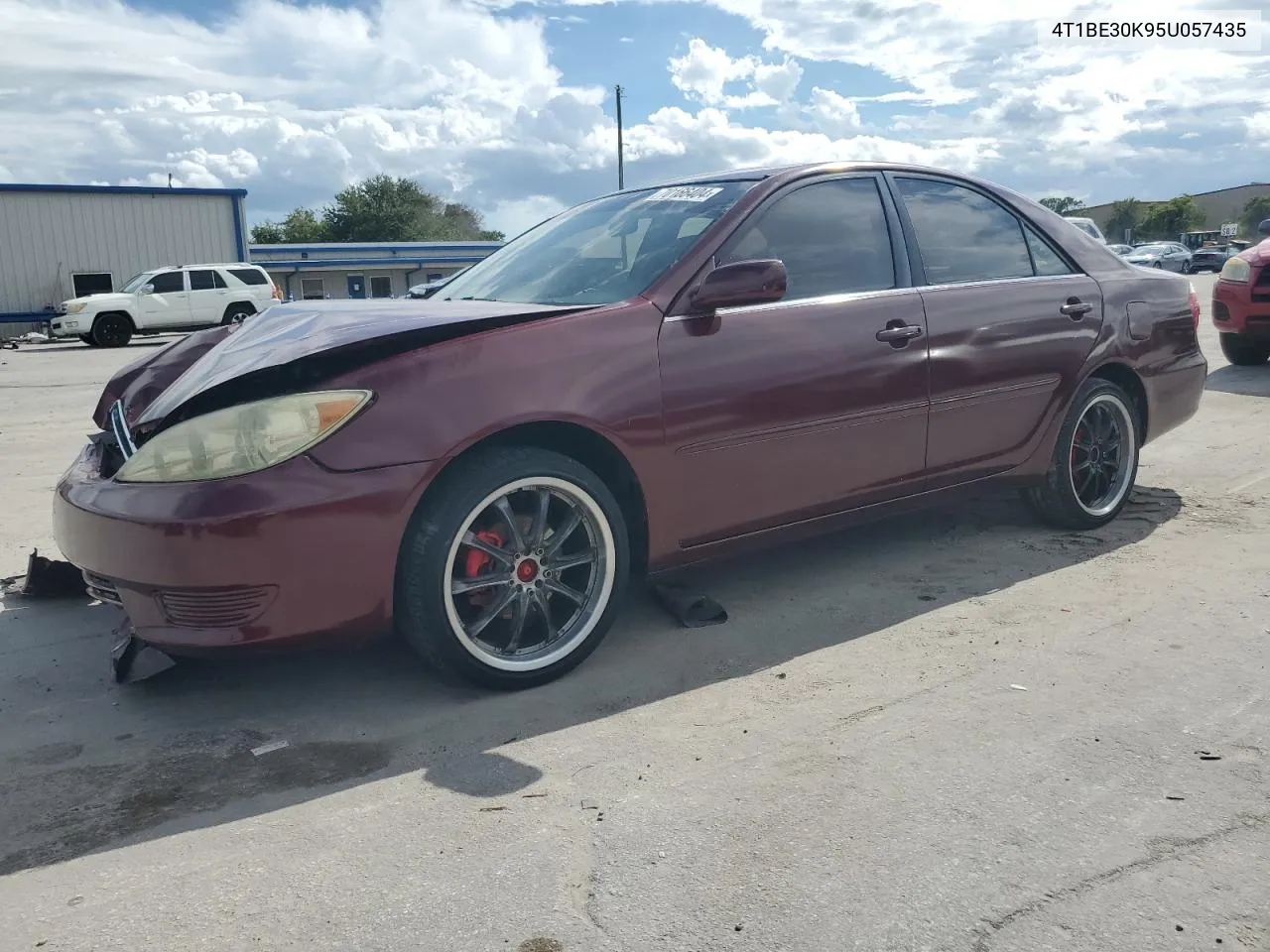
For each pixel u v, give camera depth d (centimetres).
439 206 7875
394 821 230
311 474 262
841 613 355
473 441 277
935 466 383
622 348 303
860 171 382
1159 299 458
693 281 323
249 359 295
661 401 308
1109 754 248
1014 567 397
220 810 238
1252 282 864
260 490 258
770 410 330
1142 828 215
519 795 239
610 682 303
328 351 271
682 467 315
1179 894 193
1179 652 308
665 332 312
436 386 276
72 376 1380
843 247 364
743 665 313
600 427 297
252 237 7812
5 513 530
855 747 256
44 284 2627
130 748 272
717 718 277
